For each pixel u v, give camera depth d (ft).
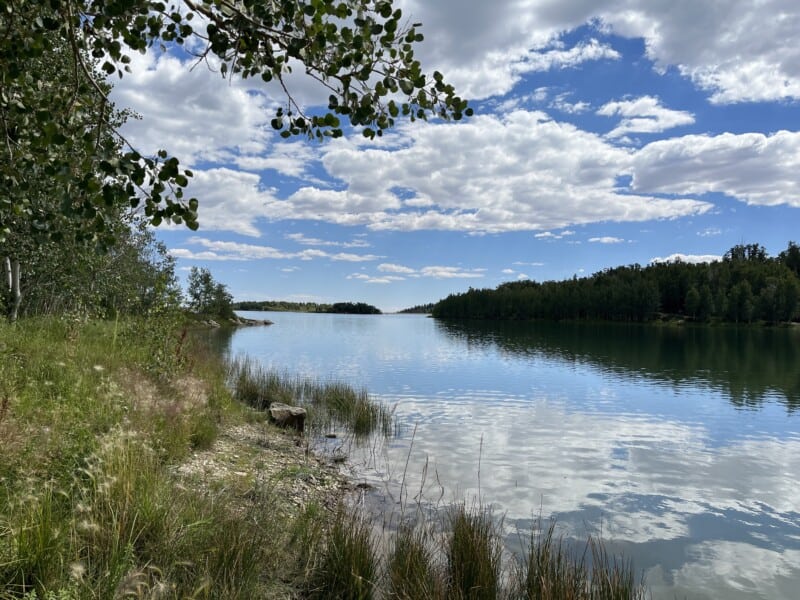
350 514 26.78
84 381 30.60
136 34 12.28
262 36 11.93
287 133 13.52
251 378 72.02
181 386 42.98
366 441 48.39
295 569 19.62
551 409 70.28
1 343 34.53
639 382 100.78
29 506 15.20
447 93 13.28
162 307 53.72
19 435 19.63
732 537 29.66
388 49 12.34
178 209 11.07
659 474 41.65
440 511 30.19
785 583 24.39
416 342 216.33
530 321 538.88
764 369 127.03
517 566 23.13
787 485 39.73
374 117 12.76
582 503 33.96
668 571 25.26
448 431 54.54
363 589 18.89
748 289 417.08
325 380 92.07
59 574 13.41
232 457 33.14
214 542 18.03
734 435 57.52
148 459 21.88
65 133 11.74
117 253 72.18
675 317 471.62
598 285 524.93
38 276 57.31
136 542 16.71
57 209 12.51
